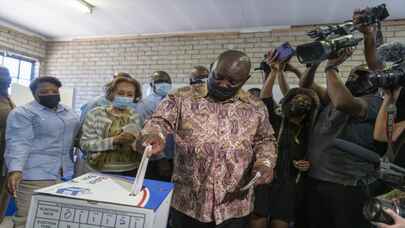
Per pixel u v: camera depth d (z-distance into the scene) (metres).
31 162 1.82
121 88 1.90
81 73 5.22
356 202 1.40
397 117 1.07
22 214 1.79
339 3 3.36
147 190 0.89
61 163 1.95
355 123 1.44
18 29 4.89
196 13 3.91
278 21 4.00
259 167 1.03
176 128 1.09
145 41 4.88
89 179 0.95
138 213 0.74
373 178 1.20
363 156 1.33
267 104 1.93
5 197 2.46
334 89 1.37
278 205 1.83
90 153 1.76
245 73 1.01
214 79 1.02
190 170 1.06
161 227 0.87
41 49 5.34
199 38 4.57
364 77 1.46
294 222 1.80
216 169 1.04
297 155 1.82
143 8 3.85
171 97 1.09
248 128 1.09
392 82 1.00
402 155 1.04
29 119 1.81
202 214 1.04
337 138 1.47
